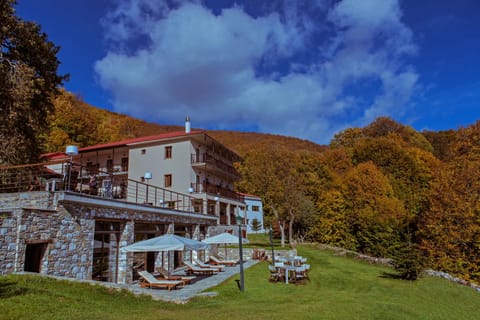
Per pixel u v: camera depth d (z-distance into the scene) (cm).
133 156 3697
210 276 1834
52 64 2136
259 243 3694
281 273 1722
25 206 1227
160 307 991
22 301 789
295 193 3444
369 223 3203
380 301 1282
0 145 1873
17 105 1708
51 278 1065
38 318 695
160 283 1406
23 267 1061
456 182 2692
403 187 3938
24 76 1708
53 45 2142
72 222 1277
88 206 1369
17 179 1905
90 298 960
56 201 1219
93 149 3775
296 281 1666
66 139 4547
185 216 2386
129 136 6756
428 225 2634
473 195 2600
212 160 3712
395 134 5406
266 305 1081
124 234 1630
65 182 1328
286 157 3728
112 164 3866
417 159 4309
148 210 1812
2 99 1672
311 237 3944
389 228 3031
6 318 664
